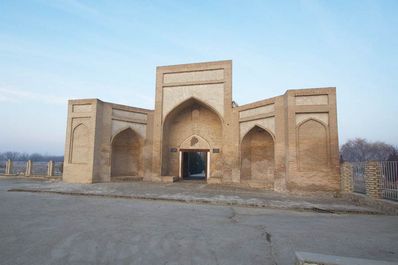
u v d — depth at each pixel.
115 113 10.69
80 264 2.46
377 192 5.60
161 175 11.09
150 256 2.68
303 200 6.55
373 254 2.83
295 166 7.55
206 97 10.83
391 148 30.25
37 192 7.59
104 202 6.06
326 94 7.55
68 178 10.09
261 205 5.83
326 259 1.85
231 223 4.19
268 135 9.63
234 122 10.13
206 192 7.79
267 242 3.20
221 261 2.59
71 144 10.25
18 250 2.81
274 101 8.56
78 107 10.31
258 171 9.73
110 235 3.37
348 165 6.82
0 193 7.40
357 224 4.24
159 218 4.44
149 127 11.51
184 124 11.94
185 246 2.99
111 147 10.55
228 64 10.69
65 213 4.74
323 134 7.50
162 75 11.54
